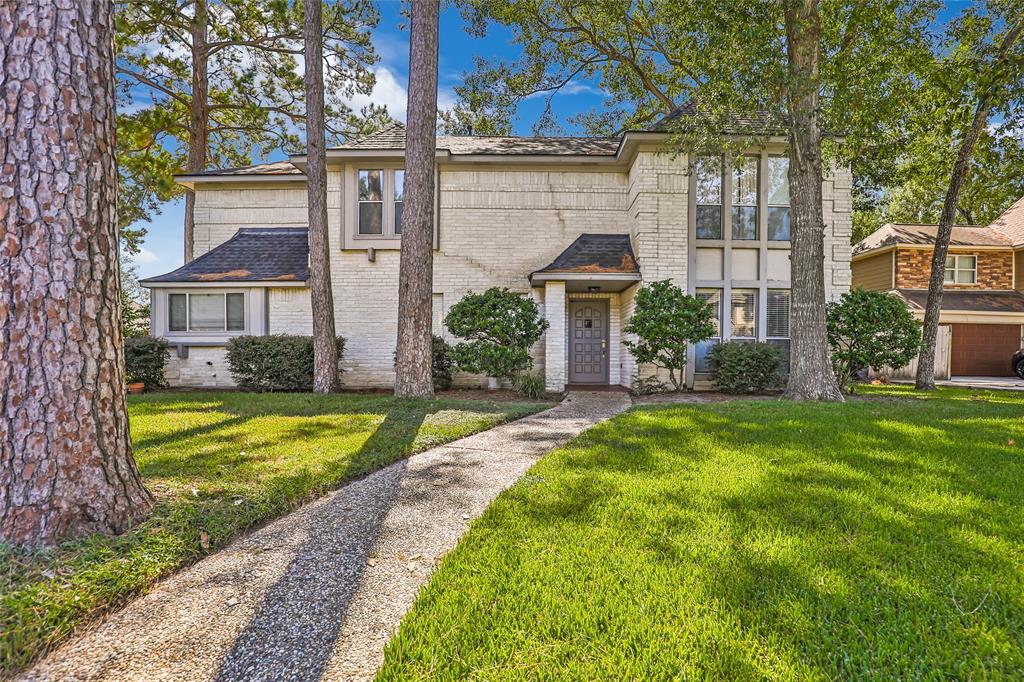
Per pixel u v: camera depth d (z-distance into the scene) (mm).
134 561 2455
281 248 12289
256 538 2963
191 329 11398
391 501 3570
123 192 16828
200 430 5637
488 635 1950
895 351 9648
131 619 2133
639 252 10672
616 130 18297
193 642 1981
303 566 2617
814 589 2262
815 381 8352
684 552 2633
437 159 11531
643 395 9922
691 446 4883
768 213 10859
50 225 2549
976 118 11016
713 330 9656
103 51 2771
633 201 11250
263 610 2207
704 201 10820
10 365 2480
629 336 11164
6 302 2479
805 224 8375
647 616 2059
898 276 17781
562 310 10469
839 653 1832
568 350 12180
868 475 3910
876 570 2441
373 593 2352
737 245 10773
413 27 8266
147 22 13953
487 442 5441
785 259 10859
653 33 15453
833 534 2854
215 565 2631
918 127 10656
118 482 2801
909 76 9438
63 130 2584
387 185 11773
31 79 2516
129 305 17219
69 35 2615
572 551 2658
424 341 8531
